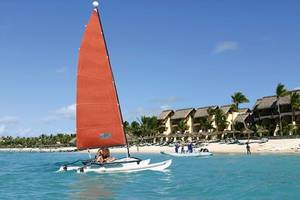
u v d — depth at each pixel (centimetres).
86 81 3547
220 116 11138
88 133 3550
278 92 9800
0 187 2984
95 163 3519
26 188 2881
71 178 3319
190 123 12194
